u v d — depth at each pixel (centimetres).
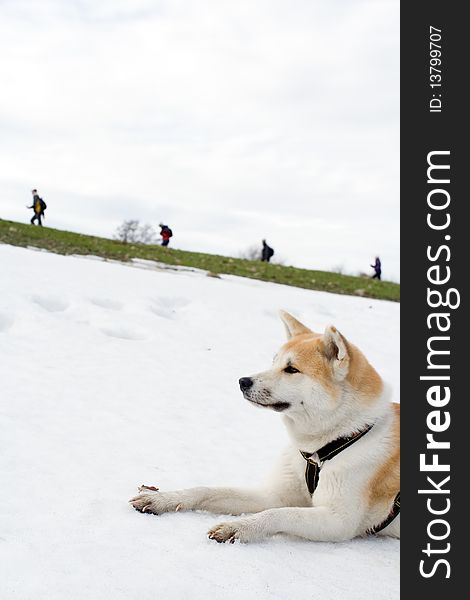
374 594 355
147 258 2070
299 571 368
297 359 447
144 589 316
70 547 356
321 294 1942
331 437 435
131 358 912
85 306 1134
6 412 620
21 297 1087
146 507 425
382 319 1628
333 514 423
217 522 423
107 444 577
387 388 464
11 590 300
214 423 697
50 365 815
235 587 334
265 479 474
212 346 1072
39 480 465
